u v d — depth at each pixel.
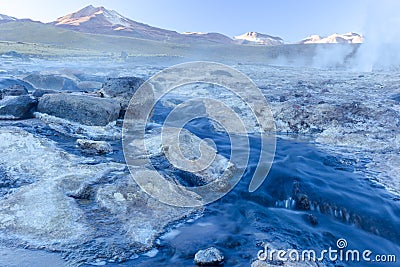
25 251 4.95
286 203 7.60
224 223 6.34
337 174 8.95
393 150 10.90
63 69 27.08
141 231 5.65
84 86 20.92
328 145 11.66
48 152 8.20
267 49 76.94
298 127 13.32
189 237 5.75
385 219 6.83
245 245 5.61
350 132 12.48
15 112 11.06
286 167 9.26
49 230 5.38
